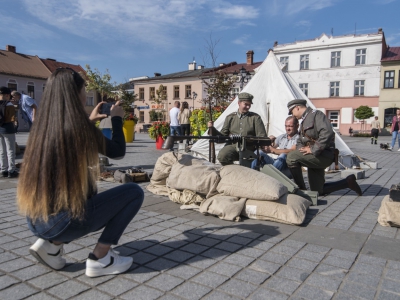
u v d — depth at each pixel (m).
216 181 4.59
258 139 5.07
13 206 4.85
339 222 4.20
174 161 5.69
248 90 9.71
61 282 2.62
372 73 40.53
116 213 2.61
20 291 2.49
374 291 2.52
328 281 2.67
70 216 2.30
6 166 7.01
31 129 2.31
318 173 5.44
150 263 2.98
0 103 6.79
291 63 44.78
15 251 3.23
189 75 45.78
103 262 2.68
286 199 4.25
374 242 3.52
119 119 2.66
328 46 42.34
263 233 3.77
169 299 2.39
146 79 49.47
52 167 2.20
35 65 45.56
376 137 22.64
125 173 6.61
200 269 2.87
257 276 2.75
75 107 2.27
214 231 3.83
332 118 43.50
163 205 4.95
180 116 14.27
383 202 4.14
